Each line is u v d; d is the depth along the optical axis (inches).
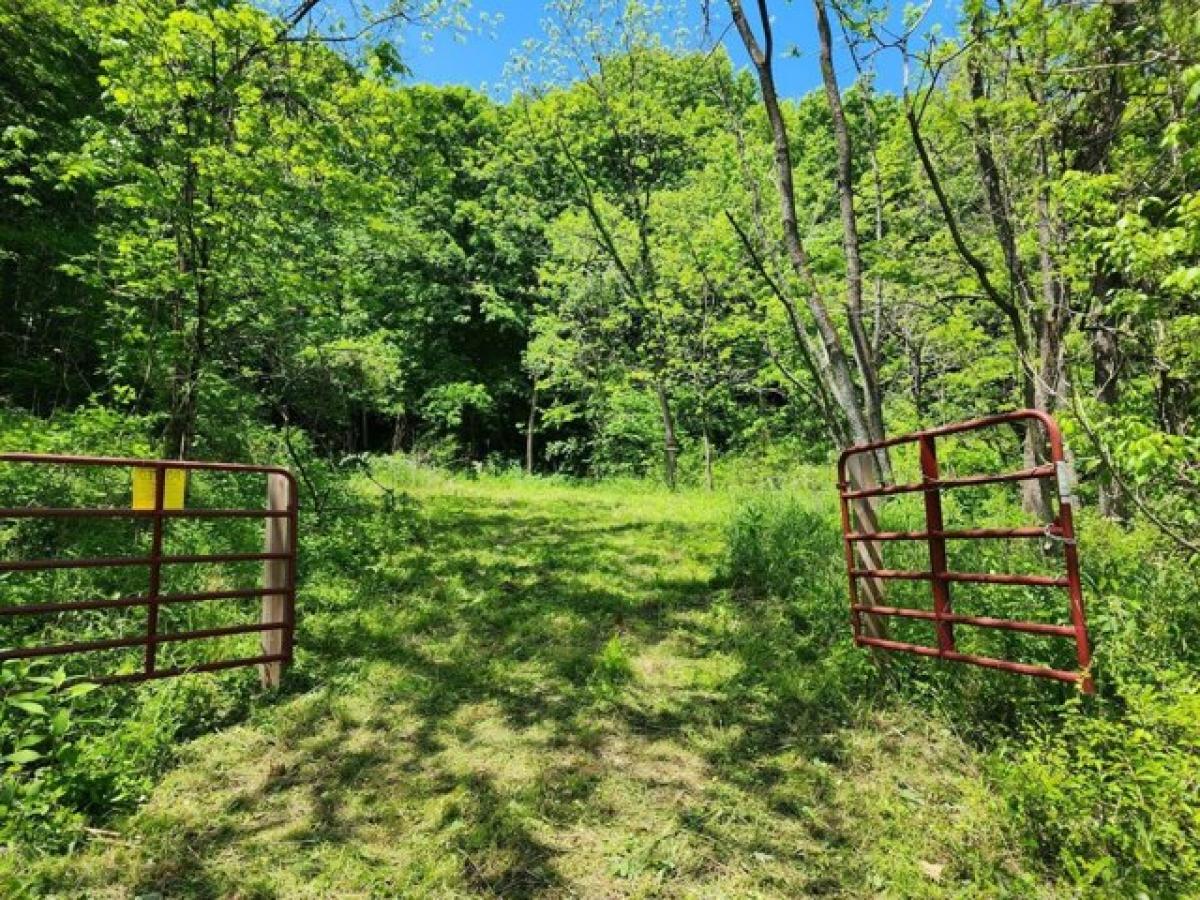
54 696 124.1
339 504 329.7
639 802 123.7
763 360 658.8
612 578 262.4
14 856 102.7
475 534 338.6
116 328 329.4
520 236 820.6
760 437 748.0
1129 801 93.0
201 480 306.7
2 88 352.2
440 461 751.1
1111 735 108.3
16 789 106.9
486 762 137.3
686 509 437.4
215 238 273.3
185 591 206.5
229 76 269.1
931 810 117.5
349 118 311.0
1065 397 210.1
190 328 281.4
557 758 138.6
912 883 99.3
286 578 168.6
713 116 593.3
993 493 299.6
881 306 343.6
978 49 214.7
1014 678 141.6
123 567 207.3
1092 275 213.6
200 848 110.4
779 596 228.5
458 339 913.5
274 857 108.4
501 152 736.3
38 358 378.3
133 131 279.0
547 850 110.7
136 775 127.2
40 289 373.7
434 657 187.5
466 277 842.2
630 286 634.2
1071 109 216.7
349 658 183.2
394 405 700.0
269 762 136.6
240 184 277.0
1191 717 99.9
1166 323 190.2
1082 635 114.5
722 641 197.2
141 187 247.6
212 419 329.1
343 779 131.0
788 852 109.7
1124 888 87.7
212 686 160.7
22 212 370.3
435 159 350.6
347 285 326.6
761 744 143.6
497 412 945.5
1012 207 250.2
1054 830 102.6
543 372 843.4
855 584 173.8
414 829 116.0
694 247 580.1
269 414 416.5
